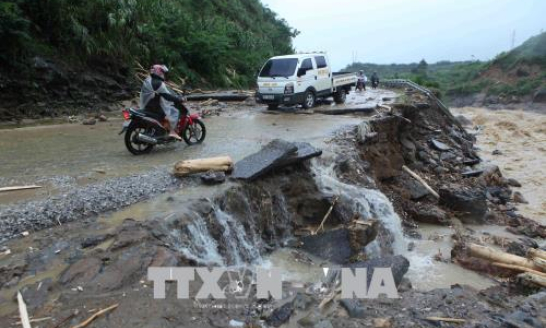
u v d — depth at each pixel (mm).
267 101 16484
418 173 13836
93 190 6895
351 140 11531
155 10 20875
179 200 6633
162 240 5504
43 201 6461
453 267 8172
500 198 13477
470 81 64188
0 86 13180
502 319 4625
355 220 7789
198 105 17672
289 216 8039
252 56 26781
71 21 15391
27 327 3838
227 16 32000
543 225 11711
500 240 9828
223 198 6941
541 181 16125
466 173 14539
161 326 3965
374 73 30938
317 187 8602
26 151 9891
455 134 19250
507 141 23812
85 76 15648
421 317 4633
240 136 11688
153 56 19609
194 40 21609
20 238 5438
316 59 17234
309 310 4641
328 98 20000
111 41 17156
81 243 5285
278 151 8250
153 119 9422
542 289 6500
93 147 10328
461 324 4516
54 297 4316
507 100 51781
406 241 9641
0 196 6805
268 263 6957
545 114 41656
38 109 14141
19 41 13445
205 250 6125
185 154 9578
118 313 4109
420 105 18688
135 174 7898
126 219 5863
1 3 13016
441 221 10812
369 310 4781
